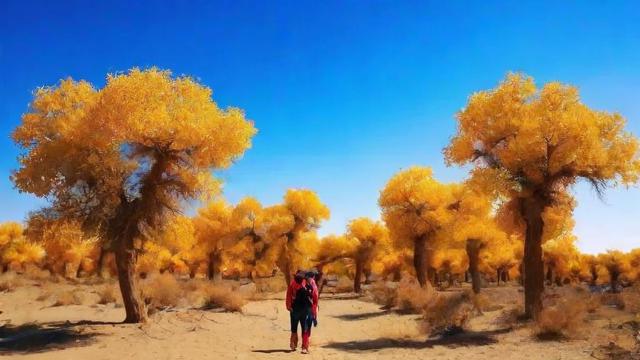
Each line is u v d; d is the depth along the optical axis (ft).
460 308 51.13
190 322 53.21
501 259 195.31
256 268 137.49
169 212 52.54
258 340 44.96
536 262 51.98
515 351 37.04
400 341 45.24
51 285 110.11
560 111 49.14
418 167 96.48
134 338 42.47
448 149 56.90
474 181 51.08
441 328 49.32
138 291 51.52
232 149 48.55
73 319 56.90
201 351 37.27
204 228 139.44
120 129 44.91
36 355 35.40
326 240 155.02
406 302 74.95
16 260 183.01
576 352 34.88
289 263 129.90
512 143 49.83
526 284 52.34
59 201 49.01
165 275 74.84
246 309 73.05
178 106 46.75
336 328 58.39
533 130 48.26
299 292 38.24
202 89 48.62
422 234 95.30
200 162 49.42
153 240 53.47
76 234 52.90
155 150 48.57
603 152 46.93
